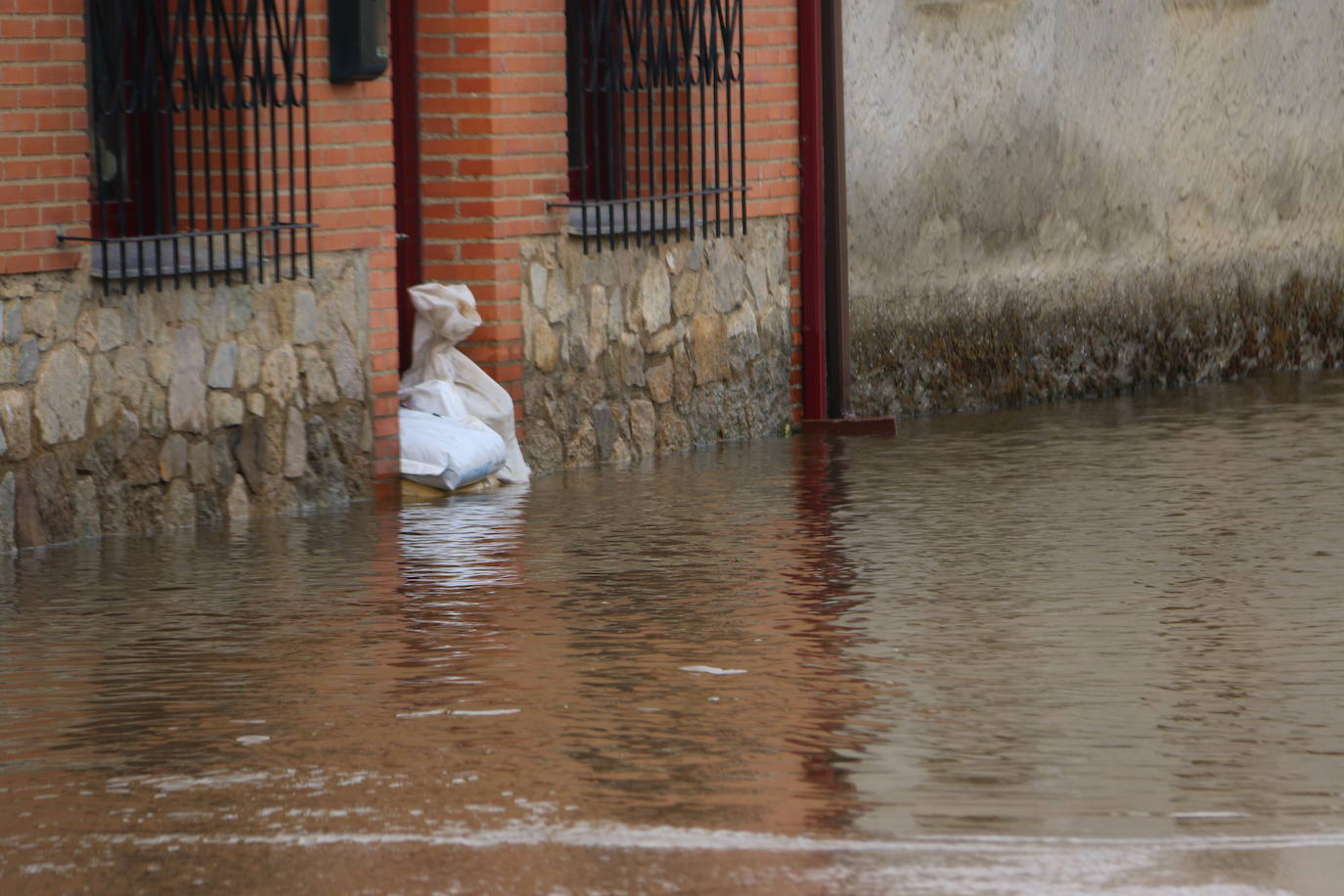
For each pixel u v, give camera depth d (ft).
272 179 66.95
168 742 40.47
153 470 64.39
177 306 64.85
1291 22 104.94
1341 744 39.50
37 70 60.80
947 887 31.99
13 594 54.90
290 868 33.24
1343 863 32.96
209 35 66.54
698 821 35.29
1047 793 36.65
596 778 37.76
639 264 80.79
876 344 91.40
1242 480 70.90
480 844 34.19
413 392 73.87
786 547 60.44
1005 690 43.75
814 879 32.40
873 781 37.47
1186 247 101.76
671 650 47.57
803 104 86.74
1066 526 62.85
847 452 81.10
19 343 60.64
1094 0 97.50
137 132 65.36
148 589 55.42
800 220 87.45
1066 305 97.71
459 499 70.90
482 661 46.75
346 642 48.85
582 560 58.95
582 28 80.38
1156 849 33.65
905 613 51.21
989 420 90.58
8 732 41.37
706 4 82.74
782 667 45.91
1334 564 56.24
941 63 92.53
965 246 94.07
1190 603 51.90
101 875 33.06
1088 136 97.86
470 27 74.43
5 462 60.44
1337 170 106.73
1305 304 106.52
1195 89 101.50
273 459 67.87
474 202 75.05
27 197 60.64
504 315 75.61
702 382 83.71
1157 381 101.30
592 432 79.20
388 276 71.15
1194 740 39.83
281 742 40.34
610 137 78.54
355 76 68.74
